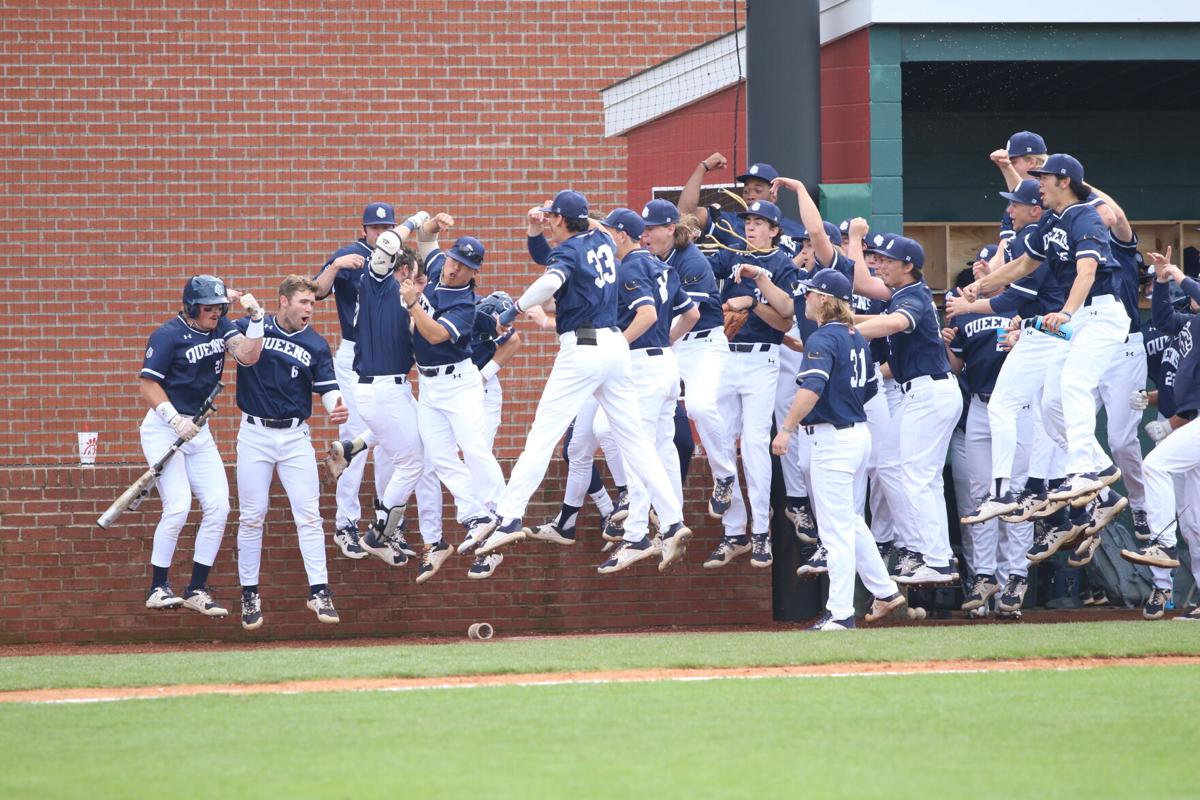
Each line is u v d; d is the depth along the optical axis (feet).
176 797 56.08
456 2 197.77
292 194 195.52
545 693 80.84
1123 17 143.43
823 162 147.84
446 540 132.05
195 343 120.88
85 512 128.26
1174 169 190.29
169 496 121.08
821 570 124.47
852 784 57.67
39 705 79.05
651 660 92.73
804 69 141.38
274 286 195.11
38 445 191.62
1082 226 111.04
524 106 198.59
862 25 142.10
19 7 192.34
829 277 112.27
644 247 123.75
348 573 130.93
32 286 192.24
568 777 59.00
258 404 121.60
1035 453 122.21
